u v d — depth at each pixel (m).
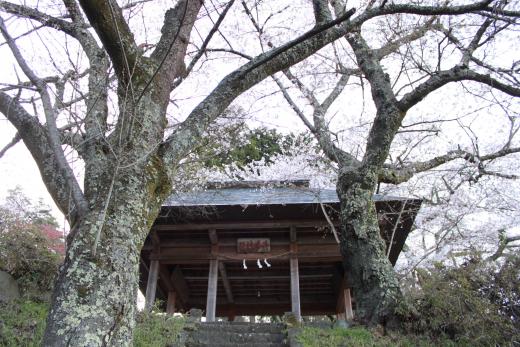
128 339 2.77
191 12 5.12
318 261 10.76
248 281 12.27
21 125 4.21
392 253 10.92
